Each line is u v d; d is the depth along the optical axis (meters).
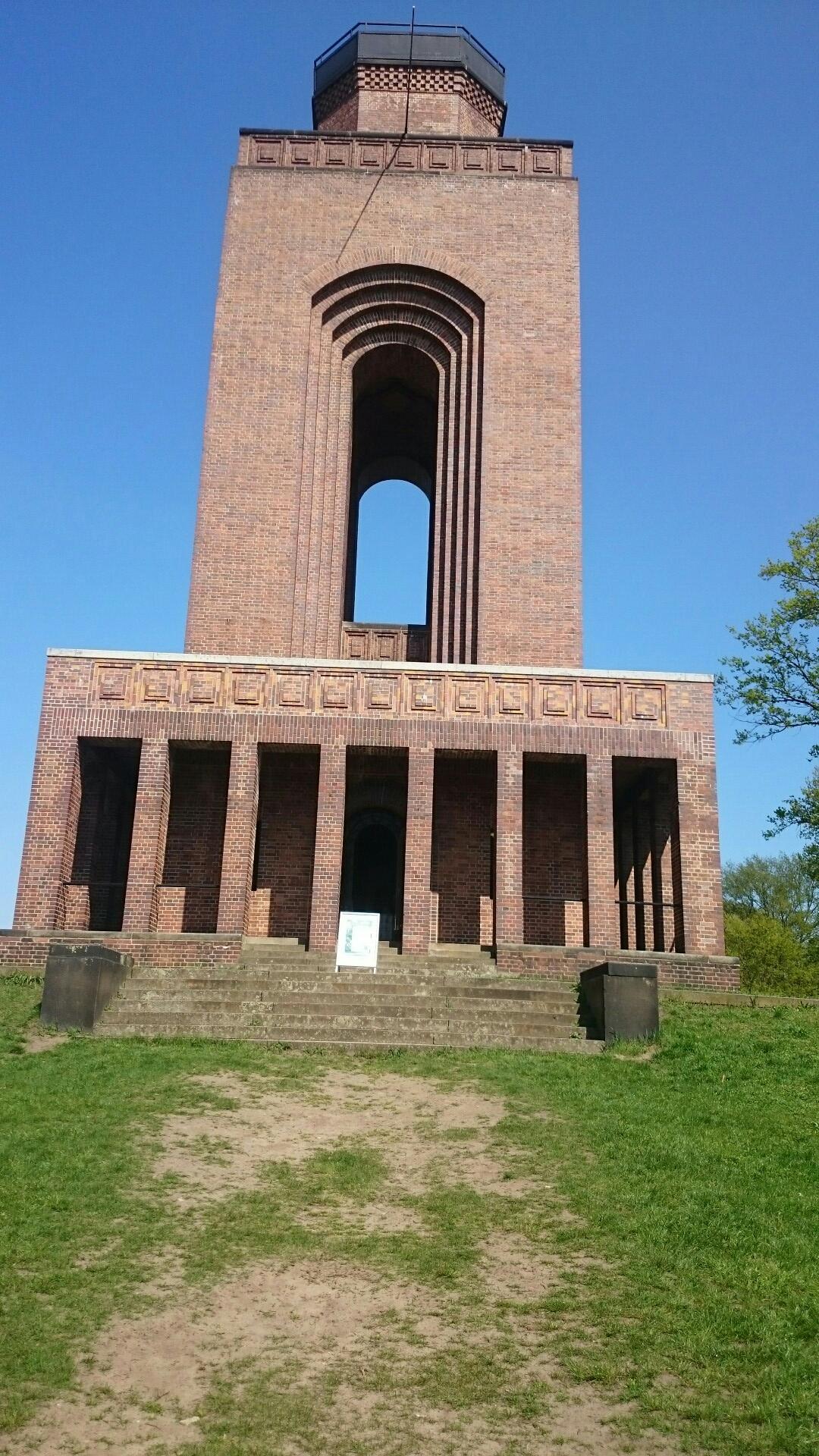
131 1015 18.55
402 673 26.12
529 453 30.95
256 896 27.55
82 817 26.48
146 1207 10.62
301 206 32.88
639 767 27.52
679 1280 9.48
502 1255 9.95
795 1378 7.94
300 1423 7.35
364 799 28.86
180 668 25.95
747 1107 14.61
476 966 24.06
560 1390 7.82
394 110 35.97
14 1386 7.57
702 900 24.88
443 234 32.75
